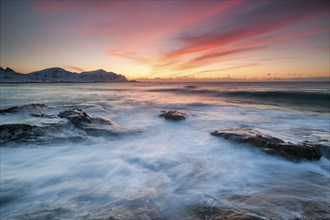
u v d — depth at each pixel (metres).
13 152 6.97
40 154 6.97
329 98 24.80
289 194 4.23
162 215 3.43
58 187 4.74
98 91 52.44
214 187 4.68
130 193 4.37
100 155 7.08
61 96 34.38
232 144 8.03
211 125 12.16
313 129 10.88
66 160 6.55
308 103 23.11
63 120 9.83
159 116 14.83
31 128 8.43
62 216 3.49
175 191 4.45
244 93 34.75
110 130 9.77
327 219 3.19
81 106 17.97
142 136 9.78
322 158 6.71
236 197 4.09
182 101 26.53
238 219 3.03
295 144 6.91
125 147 8.06
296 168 5.99
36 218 3.46
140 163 6.35
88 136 8.84
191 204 3.80
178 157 6.89
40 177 5.30
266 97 29.70
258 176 5.41
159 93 44.53
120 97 33.09
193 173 5.59
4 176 5.34
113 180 5.12
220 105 22.03
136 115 15.80
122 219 3.32
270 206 3.62
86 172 5.64
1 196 4.32
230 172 5.67
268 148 7.00
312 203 3.76
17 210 3.78
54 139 8.05
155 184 4.86
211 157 6.88
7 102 23.72
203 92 42.56
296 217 3.24
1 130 7.95
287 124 12.23
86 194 4.36
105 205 3.84
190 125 12.25
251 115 15.58
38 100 26.58
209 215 3.35
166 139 9.30
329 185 4.86
